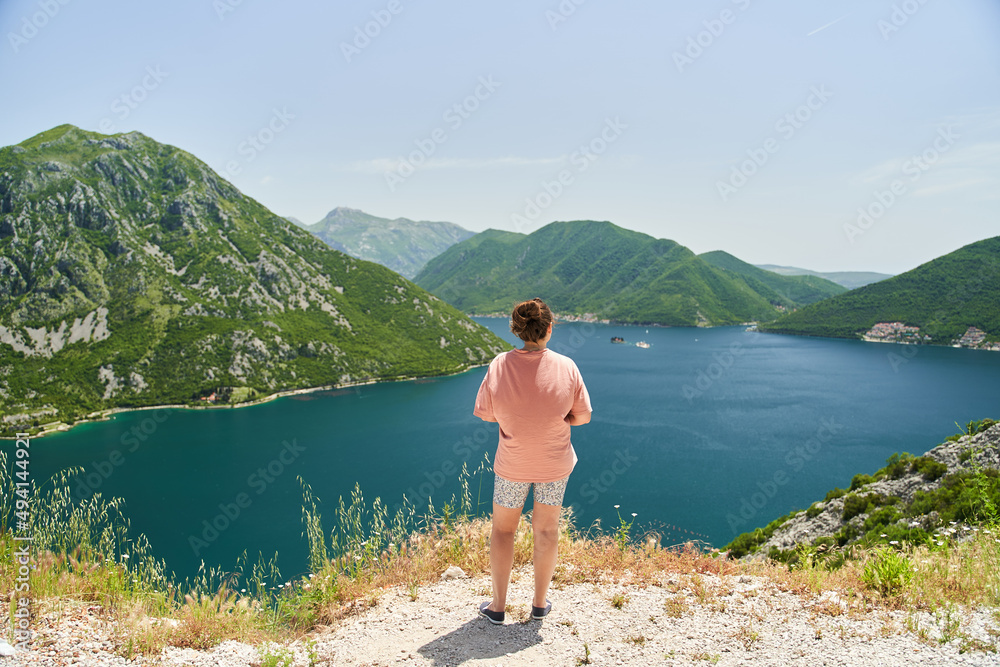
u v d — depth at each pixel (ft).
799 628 12.36
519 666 11.03
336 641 12.66
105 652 11.66
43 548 14.88
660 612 13.53
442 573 16.93
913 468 82.84
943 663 10.46
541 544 12.62
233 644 12.67
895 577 14.12
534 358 11.96
